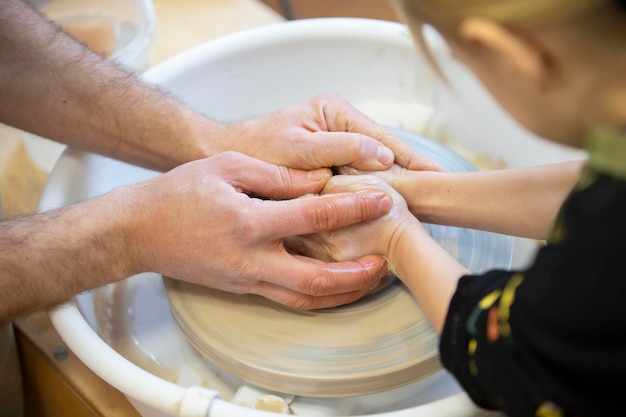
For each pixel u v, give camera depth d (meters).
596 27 0.45
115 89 0.99
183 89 1.17
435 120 1.21
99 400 0.86
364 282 0.81
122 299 1.00
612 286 0.46
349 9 2.07
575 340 0.47
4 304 0.78
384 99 1.25
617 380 0.47
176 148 0.99
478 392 0.57
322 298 0.83
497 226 0.86
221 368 0.88
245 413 0.66
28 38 0.98
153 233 0.81
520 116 0.53
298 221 0.81
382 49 1.19
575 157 1.04
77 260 0.81
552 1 0.44
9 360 0.98
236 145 0.97
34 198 1.16
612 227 0.46
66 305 0.81
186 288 0.90
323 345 0.81
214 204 0.80
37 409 1.07
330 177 0.92
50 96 0.98
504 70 0.50
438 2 0.49
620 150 0.47
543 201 0.81
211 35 1.39
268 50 1.20
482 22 0.46
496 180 0.86
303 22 1.20
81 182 1.02
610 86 0.46
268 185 0.89
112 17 1.39
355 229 0.84
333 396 0.78
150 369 0.92
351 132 0.96
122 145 1.00
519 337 0.51
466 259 0.91
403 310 0.84
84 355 0.76
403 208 0.85
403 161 0.95
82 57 1.01
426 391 0.86
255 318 0.85
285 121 0.97
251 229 0.79
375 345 0.80
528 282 0.51
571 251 0.48
